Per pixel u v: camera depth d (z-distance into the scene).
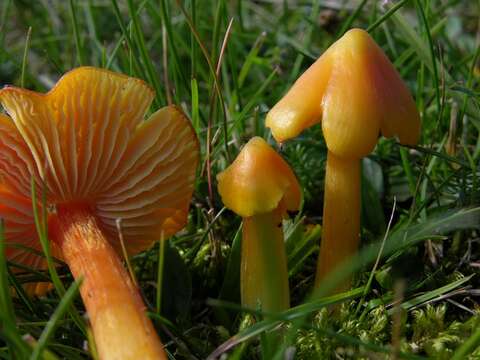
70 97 0.16
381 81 0.16
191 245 0.21
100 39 0.34
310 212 0.23
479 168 0.21
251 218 0.17
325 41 0.32
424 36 0.24
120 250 0.20
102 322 0.15
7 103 0.16
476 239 0.20
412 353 0.16
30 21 0.35
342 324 0.17
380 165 0.22
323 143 0.24
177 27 0.32
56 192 0.17
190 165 0.18
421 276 0.19
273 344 0.16
